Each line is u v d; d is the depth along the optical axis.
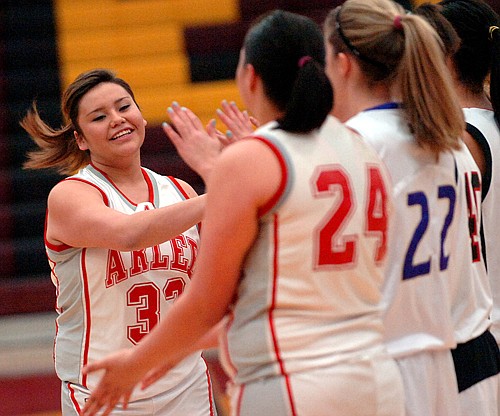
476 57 7.21
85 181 7.70
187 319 5.03
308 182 4.94
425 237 5.58
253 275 5.02
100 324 7.64
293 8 26.12
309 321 4.97
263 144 4.92
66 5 26.62
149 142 23.00
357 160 5.20
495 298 7.03
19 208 21.84
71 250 7.62
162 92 24.22
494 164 6.96
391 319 5.51
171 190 8.21
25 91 24.39
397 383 5.17
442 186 5.69
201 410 8.09
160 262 7.67
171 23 26.30
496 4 23.91
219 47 25.73
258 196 4.85
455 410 5.77
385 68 5.55
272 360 4.94
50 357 17.19
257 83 5.14
